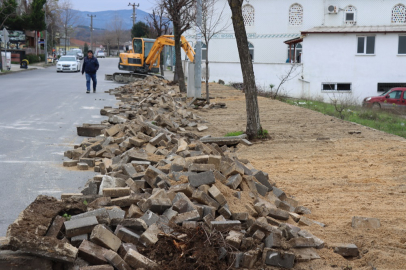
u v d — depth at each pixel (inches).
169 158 287.1
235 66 1363.2
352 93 1314.0
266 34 1481.3
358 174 305.9
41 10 2480.3
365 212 232.7
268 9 1469.0
